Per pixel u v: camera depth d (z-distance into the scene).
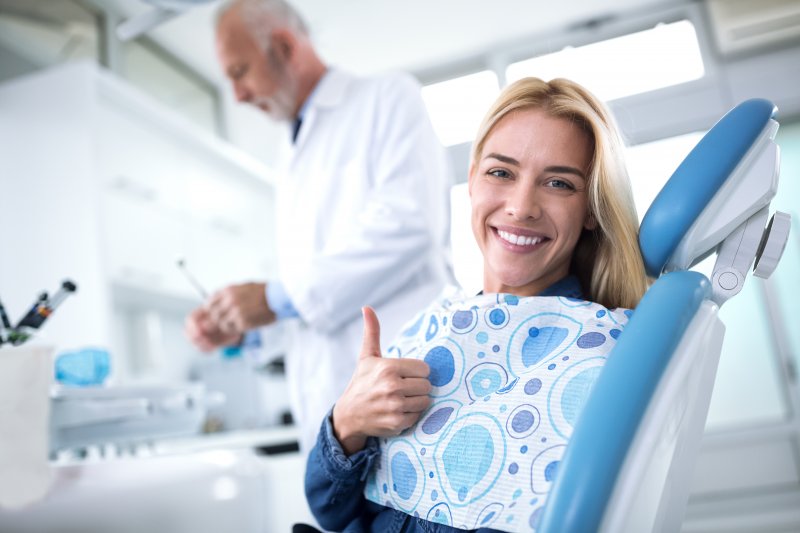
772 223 0.66
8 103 2.35
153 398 1.16
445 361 0.74
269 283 1.45
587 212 0.79
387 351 0.84
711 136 0.66
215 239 3.23
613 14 3.84
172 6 1.57
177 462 0.91
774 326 3.61
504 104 0.79
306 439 1.50
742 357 3.68
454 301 0.82
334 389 1.44
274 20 1.64
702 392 0.59
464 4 3.55
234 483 0.90
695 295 0.57
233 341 1.58
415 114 1.52
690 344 0.55
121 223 2.46
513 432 0.64
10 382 0.85
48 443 0.87
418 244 1.40
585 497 0.47
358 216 1.43
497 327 0.73
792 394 3.57
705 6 3.82
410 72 4.19
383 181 1.45
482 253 0.83
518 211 0.76
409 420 0.71
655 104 3.82
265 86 1.65
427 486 0.68
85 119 2.27
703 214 0.65
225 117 4.18
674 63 3.85
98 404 1.03
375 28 3.66
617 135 0.79
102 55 3.12
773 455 3.57
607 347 0.66
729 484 3.58
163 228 2.75
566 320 0.71
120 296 2.85
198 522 0.86
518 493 0.61
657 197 0.68
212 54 3.69
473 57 4.09
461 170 3.92
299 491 2.36
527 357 0.71
